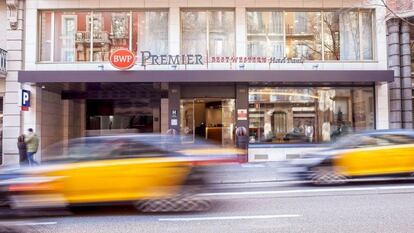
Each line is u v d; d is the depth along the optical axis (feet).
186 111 57.41
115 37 57.21
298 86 57.57
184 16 57.47
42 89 57.93
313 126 57.41
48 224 23.06
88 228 22.11
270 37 57.47
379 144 35.47
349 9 55.06
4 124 55.26
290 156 55.88
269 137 56.85
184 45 57.00
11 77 55.57
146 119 70.74
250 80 52.65
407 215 24.25
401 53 56.75
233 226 22.13
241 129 55.01
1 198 23.67
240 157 53.57
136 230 21.56
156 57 55.36
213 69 54.49
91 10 57.26
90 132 70.03
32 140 51.11
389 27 56.90
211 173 26.45
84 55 57.00
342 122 57.62
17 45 55.77
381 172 34.99
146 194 24.84
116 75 51.85
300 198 30.22
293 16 57.93
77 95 64.80
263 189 34.60
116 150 25.26
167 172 25.11
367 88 58.13
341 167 35.45
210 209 26.48
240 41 56.34
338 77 53.11
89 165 24.63
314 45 57.57
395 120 56.24
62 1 56.44
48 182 24.08
